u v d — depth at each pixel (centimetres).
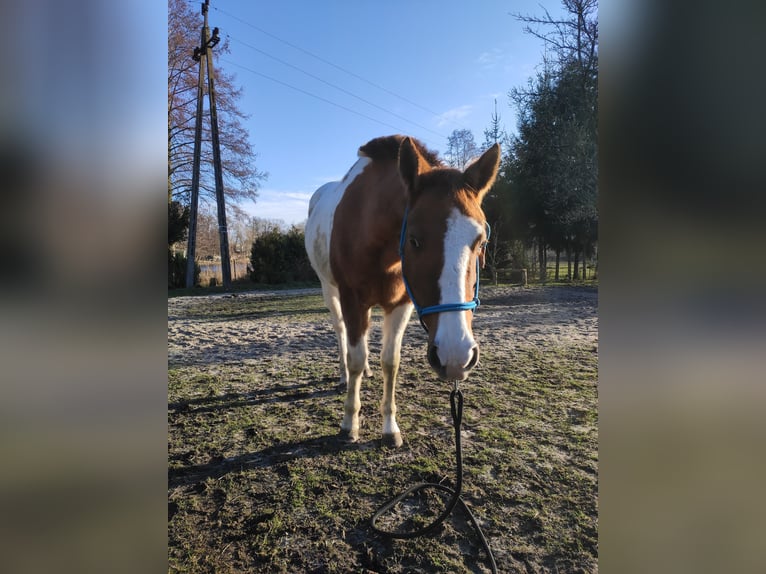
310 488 218
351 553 172
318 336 628
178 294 1370
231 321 786
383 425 272
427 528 178
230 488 219
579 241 1473
